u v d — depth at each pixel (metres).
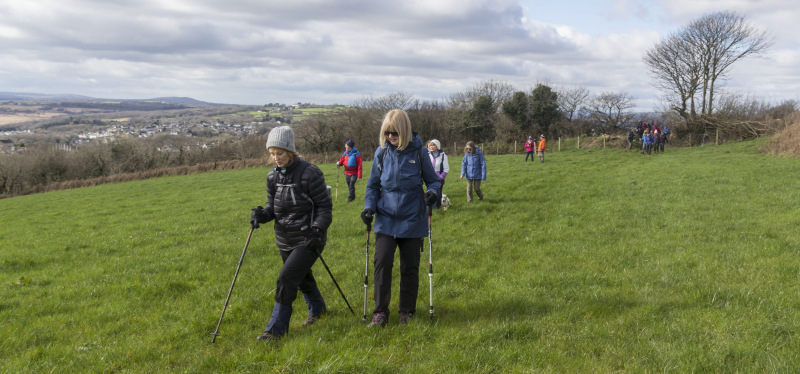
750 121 42.53
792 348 3.95
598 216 11.38
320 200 4.74
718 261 7.05
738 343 4.08
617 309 5.24
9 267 9.55
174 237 11.57
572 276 6.62
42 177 52.59
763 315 4.66
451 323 5.05
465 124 56.50
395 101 58.47
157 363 4.48
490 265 7.67
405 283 5.03
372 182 5.05
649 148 34.78
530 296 5.81
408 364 4.09
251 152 54.62
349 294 6.38
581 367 3.90
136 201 21.28
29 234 14.28
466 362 4.04
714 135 44.31
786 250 7.41
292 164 4.77
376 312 4.95
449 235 10.07
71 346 4.98
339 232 10.70
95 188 34.06
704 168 21.31
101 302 6.68
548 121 53.31
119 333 5.44
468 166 13.84
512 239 9.61
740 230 9.06
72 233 13.61
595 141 44.88
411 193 4.89
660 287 6.02
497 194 15.52
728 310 4.90
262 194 20.20
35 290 7.53
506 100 55.22
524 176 21.20
